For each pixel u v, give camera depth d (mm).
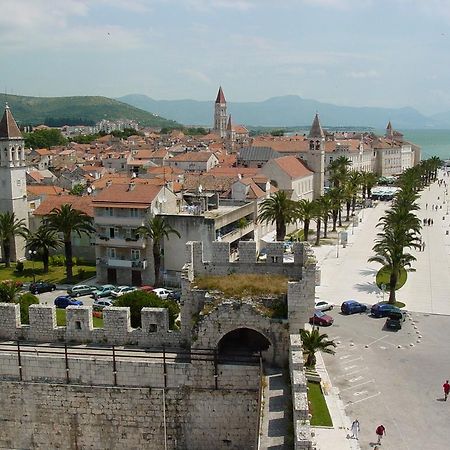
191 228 100312
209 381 39594
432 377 58719
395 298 91000
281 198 114312
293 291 38875
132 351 42031
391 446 44688
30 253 120875
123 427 40688
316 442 44750
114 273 106812
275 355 39812
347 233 143375
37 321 44125
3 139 123562
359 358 64312
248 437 39719
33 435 41469
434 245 137000
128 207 103188
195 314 41938
